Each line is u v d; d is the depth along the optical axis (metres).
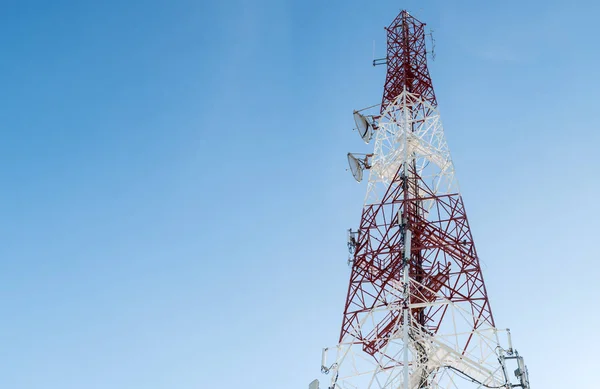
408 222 48.19
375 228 49.44
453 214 48.88
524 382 39.28
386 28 65.88
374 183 53.22
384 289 45.62
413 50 63.16
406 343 39.31
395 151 54.69
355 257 48.44
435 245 47.31
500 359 40.66
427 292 45.97
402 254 46.41
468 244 46.91
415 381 40.81
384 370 41.38
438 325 45.25
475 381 41.00
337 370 43.16
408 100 57.66
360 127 56.69
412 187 51.50
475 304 43.72
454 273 45.62
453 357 41.28
